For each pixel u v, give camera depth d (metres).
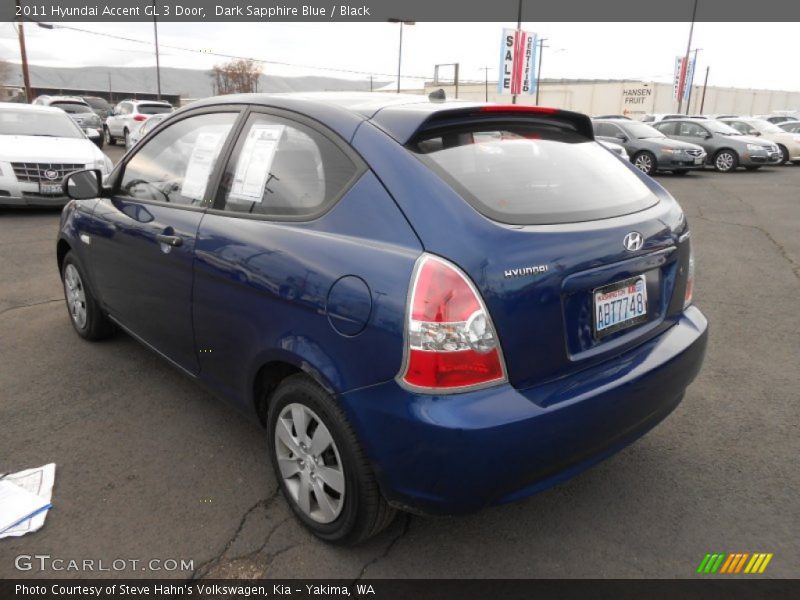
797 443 3.12
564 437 2.01
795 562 2.33
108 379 3.75
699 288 5.94
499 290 1.91
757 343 4.47
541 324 2.00
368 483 2.12
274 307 2.30
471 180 2.13
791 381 3.83
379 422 1.98
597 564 2.31
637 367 2.25
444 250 1.91
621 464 2.94
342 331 2.05
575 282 2.08
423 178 2.05
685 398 3.60
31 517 2.51
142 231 3.10
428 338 1.87
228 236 2.55
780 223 9.50
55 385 3.67
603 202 2.40
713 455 3.02
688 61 38.47
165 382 3.73
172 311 2.98
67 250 4.32
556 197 2.27
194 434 3.16
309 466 2.34
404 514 2.59
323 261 2.13
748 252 7.49
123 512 2.56
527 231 2.02
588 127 2.88
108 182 3.65
